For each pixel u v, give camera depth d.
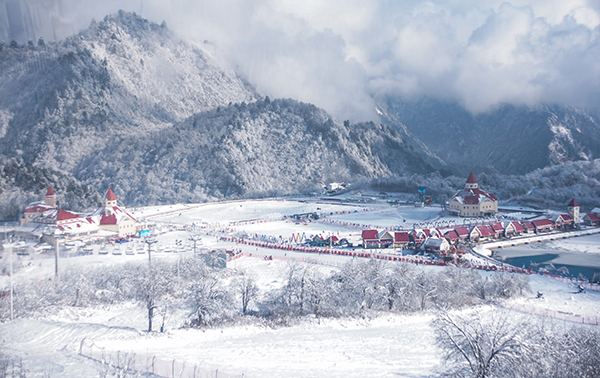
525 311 76.12
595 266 118.19
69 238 137.88
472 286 85.94
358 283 79.00
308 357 56.12
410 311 76.12
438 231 137.25
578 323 69.88
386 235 132.38
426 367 53.62
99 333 60.12
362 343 61.81
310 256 119.12
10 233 144.25
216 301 69.00
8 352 50.75
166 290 70.62
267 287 84.94
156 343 57.91
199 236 152.88
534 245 148.00
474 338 44.38
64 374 43.88
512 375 41.75
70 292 78.12
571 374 41.47
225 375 47.41
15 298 72.62
